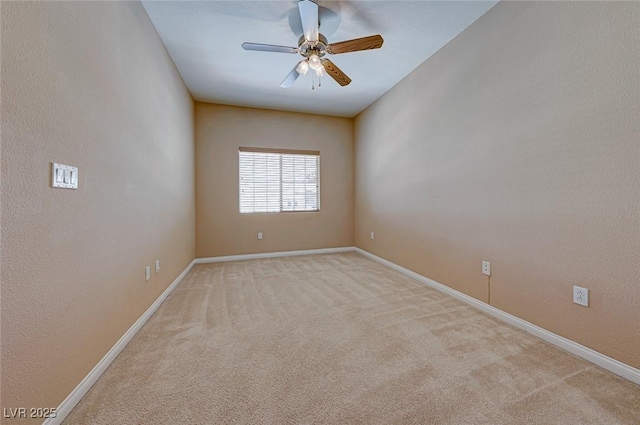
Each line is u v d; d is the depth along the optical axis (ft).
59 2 3.70
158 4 6.66
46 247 3.48
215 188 13.74
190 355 5.30
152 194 7.29
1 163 2.85
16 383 3.05
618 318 4.64
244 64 9.71
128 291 5.82
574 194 5.24
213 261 13.65
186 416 3.77
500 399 4.08
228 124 13.91
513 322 6.52
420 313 7.29
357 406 3.96
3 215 2.88
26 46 3.15
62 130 3.77
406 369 4.84
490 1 6.70
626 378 4.50
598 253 4.90
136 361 5.09
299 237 15.28
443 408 3.91
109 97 5.05
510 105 6.52
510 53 6.48
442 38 8.28
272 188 14.85
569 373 4.69
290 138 14.94
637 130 4.36
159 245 7.86
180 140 10.40
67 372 3.85
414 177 10.42
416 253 10.40
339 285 9.75
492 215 7.08
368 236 14.49
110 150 5.08
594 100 4.90
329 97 12.96
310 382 4.51
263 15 7.16
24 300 3.15
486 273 7.29
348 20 7.39
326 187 15.71
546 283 5.79
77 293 4.10
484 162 7.30
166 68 8.63
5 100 2.88
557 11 5.46
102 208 4.80
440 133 8.96
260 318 7.02
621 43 4.51
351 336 6.06
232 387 4.38
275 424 3.64
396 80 11.21
